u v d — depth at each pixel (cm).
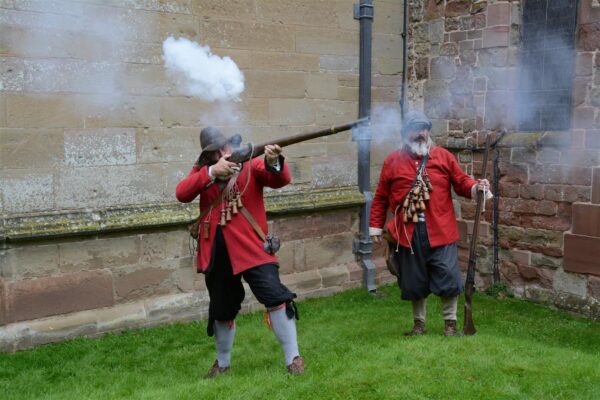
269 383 343
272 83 580
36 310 474
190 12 525
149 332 504
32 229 459
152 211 519
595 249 541
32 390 378
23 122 457
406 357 385
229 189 353
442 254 438
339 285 641
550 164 570
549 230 576
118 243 507
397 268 460
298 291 611
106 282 504
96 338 490
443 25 654
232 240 350
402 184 444
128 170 507
